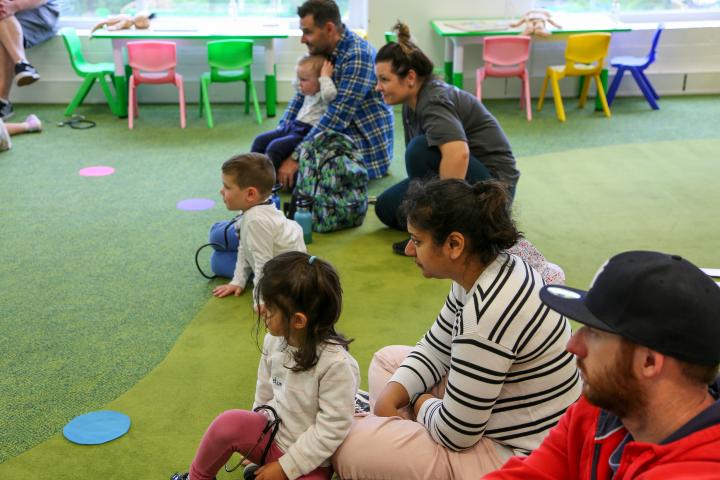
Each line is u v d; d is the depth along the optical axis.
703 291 0.99
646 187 4.30
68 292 3.11
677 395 1.02
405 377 1.89
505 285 1.58
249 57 5.75
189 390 2.44
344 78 4.14
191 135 5.49
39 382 2.48
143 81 5.64
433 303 3.01
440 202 1.58
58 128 5.62
